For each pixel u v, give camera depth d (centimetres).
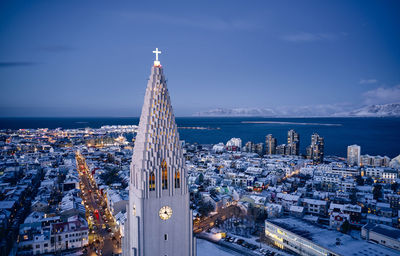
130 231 8156
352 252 15000
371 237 17525
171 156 7400
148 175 7194
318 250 15738
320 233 17288
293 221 19350
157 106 7394
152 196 7281
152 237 7356
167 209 7444
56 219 19700
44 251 17325
